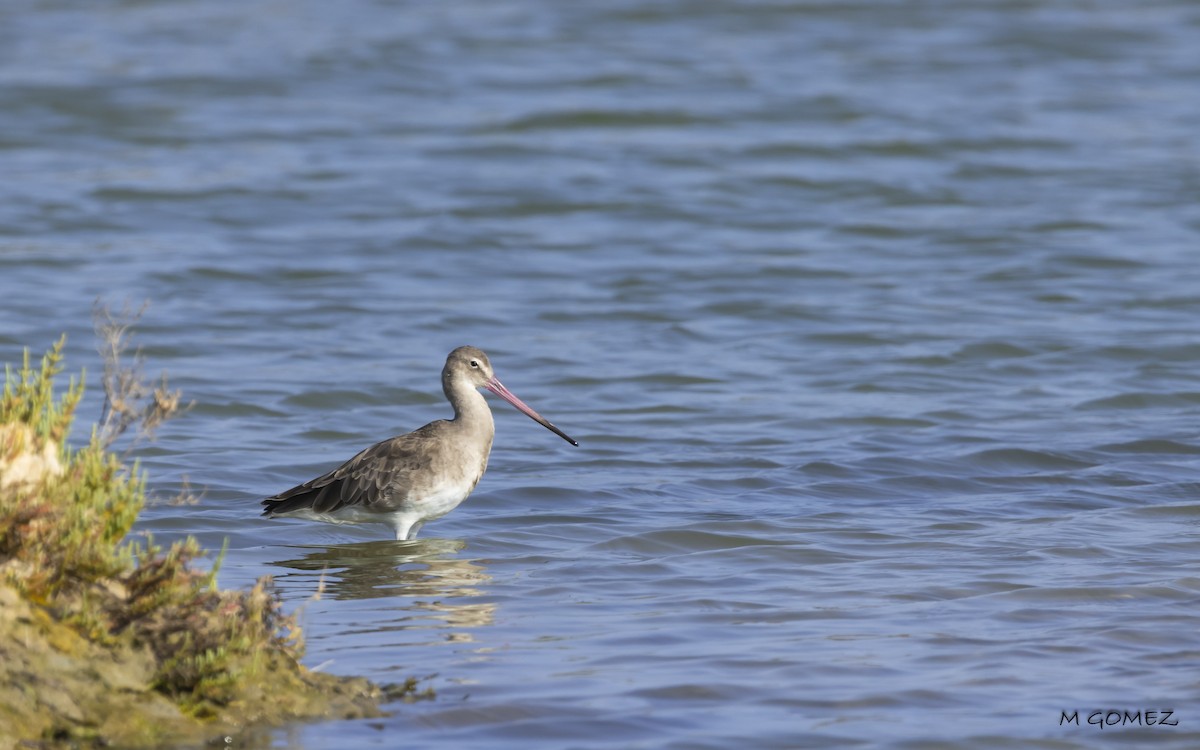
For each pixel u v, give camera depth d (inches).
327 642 382.3
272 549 493.7
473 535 510.3
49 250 1038.4
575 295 957.2
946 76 1619.1
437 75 1604.3
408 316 900.6
